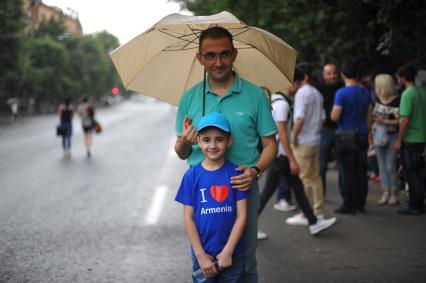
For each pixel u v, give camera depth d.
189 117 3.34
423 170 7.16
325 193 8.55
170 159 14.55
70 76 61.00
